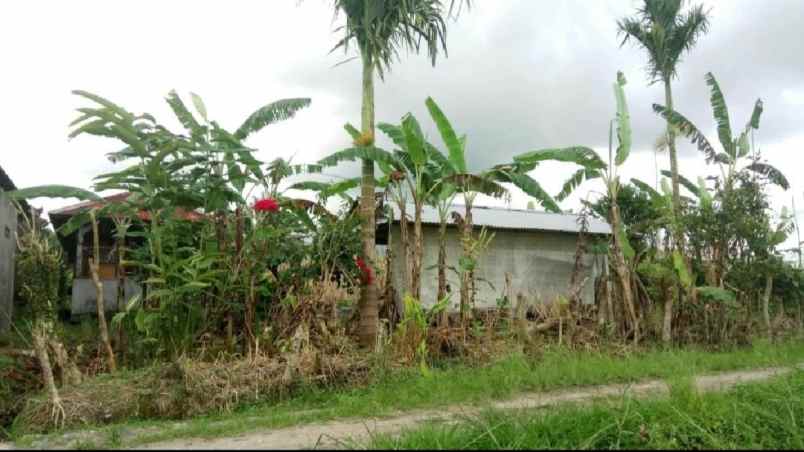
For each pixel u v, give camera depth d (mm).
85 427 6504
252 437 5812
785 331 14492
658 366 9844
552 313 12492
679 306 13047
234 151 9406
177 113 10547
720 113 14305
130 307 8969
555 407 6375
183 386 7367
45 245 10195
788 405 6461
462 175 11578
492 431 5188
